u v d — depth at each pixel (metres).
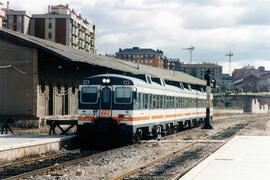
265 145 25.28
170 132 34.28
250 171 14.64
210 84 42.22
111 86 24.31
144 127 26.80
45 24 132.88
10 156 18.50
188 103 39.47
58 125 26.95
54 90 39.34
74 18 135.25
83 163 17.59
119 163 17.92
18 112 36.53
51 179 13.74
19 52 36.34
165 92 31.16
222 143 27.50
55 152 21.83
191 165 17.17
